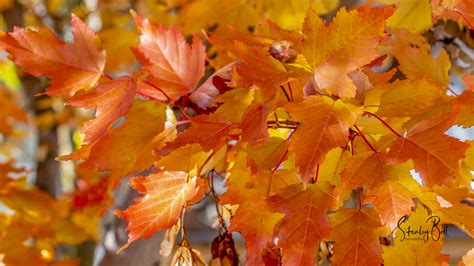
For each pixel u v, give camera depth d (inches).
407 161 26.1
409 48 31.2
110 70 45.8
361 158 26.3
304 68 26.9
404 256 27.1
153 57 29.1
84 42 28.4
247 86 26.2
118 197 52.6
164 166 27.6
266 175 27.3
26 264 50.6
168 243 29.3
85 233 54.1
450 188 26.8
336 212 26.8
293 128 27.7
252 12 39.4
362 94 26.7
